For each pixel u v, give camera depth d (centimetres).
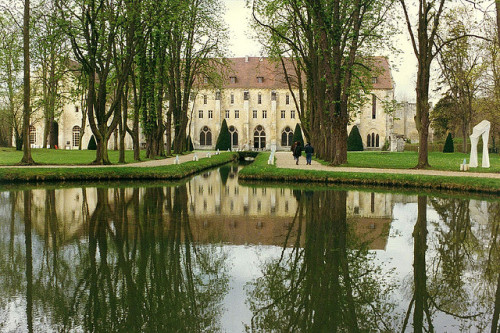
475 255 800
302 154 5084
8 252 794
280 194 1630
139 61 2958
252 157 6016
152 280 659
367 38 2491
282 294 614
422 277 679
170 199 1488
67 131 6806
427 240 911
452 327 510
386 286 646
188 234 952
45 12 2541
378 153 5225
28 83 2506
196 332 485
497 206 1348
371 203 1404
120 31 2561
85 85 2800
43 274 678
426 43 2334
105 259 759
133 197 1534
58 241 879
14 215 1162
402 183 1862
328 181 2009
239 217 1155
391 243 883
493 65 3762
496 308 564
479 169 2388
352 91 2494
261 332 492
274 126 7300
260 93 7400
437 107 5541
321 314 549
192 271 704
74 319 518
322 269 719
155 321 517
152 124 3359
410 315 545
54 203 1374
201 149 7325
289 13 2789
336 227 1033
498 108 3953
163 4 2531
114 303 570
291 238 923
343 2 2358
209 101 7369
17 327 493
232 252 813
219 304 577
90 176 2112
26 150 2536
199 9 3478
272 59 3509
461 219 1136
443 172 2217
